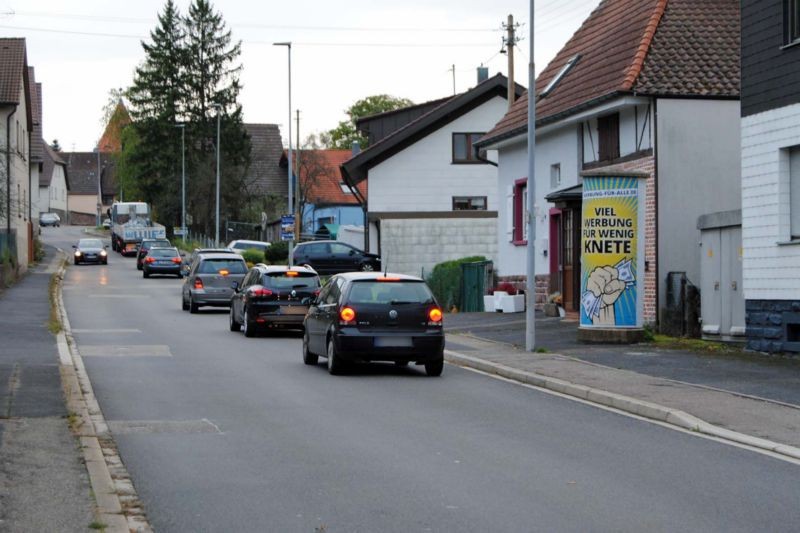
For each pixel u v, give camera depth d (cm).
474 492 1148
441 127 6512
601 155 3478
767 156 2514
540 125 3728
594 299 2811
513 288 4200
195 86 10906
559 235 3850
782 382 2012
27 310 3931
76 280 6644
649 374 2162
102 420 1630
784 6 2442
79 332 3391
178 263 7000
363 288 2277
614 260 2798
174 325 3747
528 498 1118
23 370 2164
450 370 2414
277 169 12512
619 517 1034
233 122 10894
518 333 3148
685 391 1902
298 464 1306
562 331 3158
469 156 6531
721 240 2770
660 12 3378
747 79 2583
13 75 6312
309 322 2481
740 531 982
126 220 10556
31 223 7762
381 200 6500
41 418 1562
